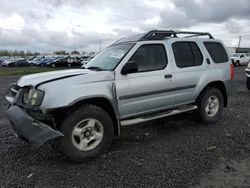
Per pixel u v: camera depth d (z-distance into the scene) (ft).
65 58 124.47
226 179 10.02
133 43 14.33
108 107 12.83
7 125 17.70
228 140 14.39
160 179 10.06
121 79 12.88
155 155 12.42
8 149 13.24
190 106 16.62
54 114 11.23
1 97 29.66
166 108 15.35
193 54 16.47
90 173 10.70
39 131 10.63
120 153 12.76
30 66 139.44
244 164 11.32
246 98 27.81
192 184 9.66
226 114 20.40
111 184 9.77
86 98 11.57
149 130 16.35
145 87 13.73
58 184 9.81
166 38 15.62
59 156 12.42
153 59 14.46
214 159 11.85
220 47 18.34
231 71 18.63
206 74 16.79
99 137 12.25
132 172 10.71
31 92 11.44
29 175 10.52
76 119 11.39
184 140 14.47
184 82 15.60
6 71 91.20
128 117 13.67
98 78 12.16
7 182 9.95
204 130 16.26
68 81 11.43
